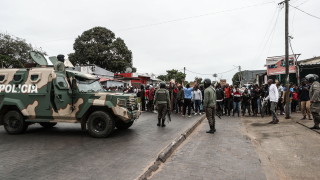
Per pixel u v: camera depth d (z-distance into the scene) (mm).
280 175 4980
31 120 9547
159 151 6953
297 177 4883
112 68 45875
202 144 7629
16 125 9672
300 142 7688
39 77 9484
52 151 6984
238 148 7074
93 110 9359
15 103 9461
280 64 22531
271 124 11695
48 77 9422
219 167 5410
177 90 17781
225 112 17016
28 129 10820
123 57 46844
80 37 45938
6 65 43031
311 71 21062
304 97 12547
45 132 10070
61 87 9289
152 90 18609
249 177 4824
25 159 6203
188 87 15625
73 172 5219
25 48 46562
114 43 46062
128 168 5465
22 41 47125
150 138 8766
